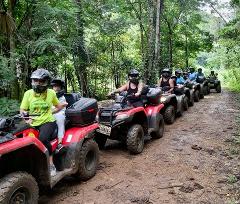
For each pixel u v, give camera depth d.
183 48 27.03
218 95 19.50
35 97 4.70
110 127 6.43
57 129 5.04
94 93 17.45
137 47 24.88
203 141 7.94
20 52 9.03
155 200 4.78
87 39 16.77
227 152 7.02
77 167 5.21
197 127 9.58
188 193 5.02
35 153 4.19
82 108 5.45
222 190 5.12
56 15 9.52
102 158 6.70
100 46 16.88
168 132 8.98
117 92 7.77
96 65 17.28
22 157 4.26
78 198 4.86
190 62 32.25
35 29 9.40
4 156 4.08
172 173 5.81
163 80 10.88
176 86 11.57
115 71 19.19
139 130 6.96
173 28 25.09
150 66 17.36
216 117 11.23
